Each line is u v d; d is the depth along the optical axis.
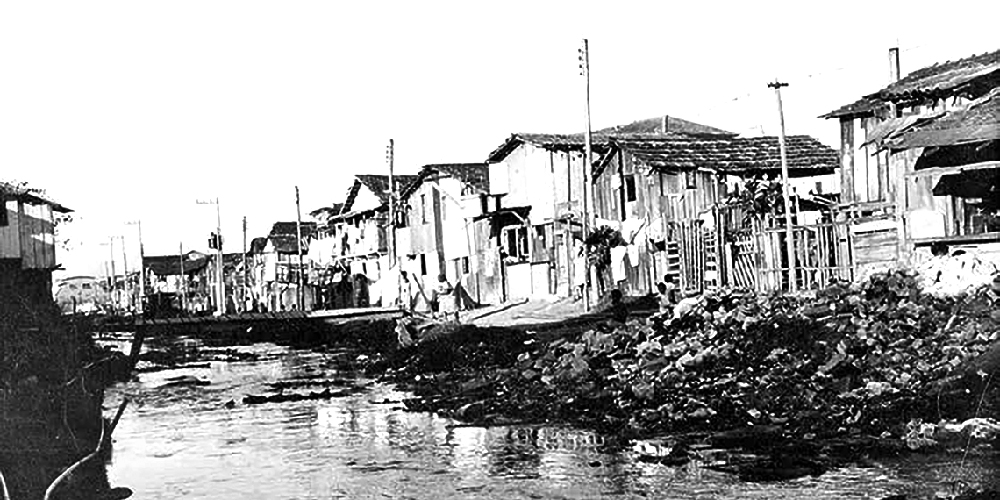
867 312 24.77
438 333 39.91
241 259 110.94
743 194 40.03
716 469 15.94
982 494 13.22
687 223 39.47
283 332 59.56
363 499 15.49
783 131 36.16
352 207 81.56
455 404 25.48
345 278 82.56
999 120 25.89
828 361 21.73
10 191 42.75
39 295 46.06
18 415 16.80
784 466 15.73
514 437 20.28
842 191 36.94
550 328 37.53
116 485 17.11
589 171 43.00
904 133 28.91
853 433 17.61
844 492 13.93
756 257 35.47
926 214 29.81
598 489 15.19
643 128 77.56
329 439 21.36
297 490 16.36
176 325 57.28
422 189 65.69
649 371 24.27
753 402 20.33
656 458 17.08
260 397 29.41
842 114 36.25
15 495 14.41
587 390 24.02
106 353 27.80
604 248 43.22
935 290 25.70
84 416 19.11
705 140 48.84
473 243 57.97
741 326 25.95
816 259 33.62
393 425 22.95
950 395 18.22
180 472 18.20
